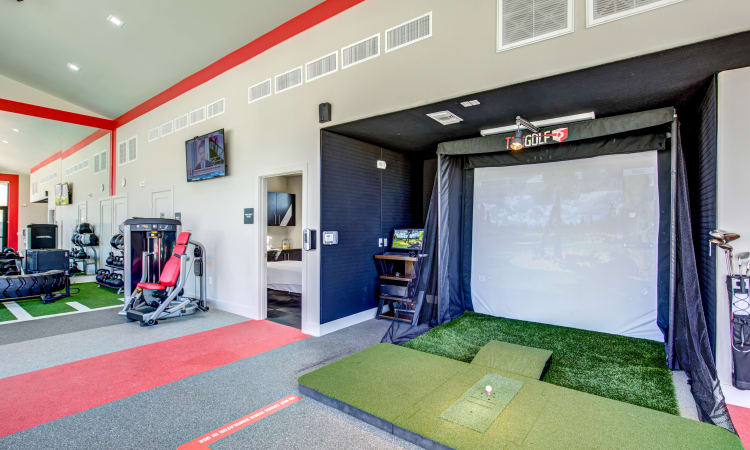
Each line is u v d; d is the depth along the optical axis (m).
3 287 6.01
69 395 2.98
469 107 3.56
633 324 4.28
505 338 4.26
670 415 2.42
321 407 2.74
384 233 5.58
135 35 5.59
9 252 8.16
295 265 7.55
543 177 4.90
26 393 3.02
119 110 8.34
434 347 3.98
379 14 3.80
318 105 4.38
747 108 2.64
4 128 9.96
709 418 2.43
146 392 3.02
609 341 4.13
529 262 5.01
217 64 5.89
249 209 5.41
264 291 5.41
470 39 3.18
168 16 5.01
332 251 4.66
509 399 2.63
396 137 4.84
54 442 2.34
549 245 4.85
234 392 3.01
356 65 4.00
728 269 2.72
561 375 3.24
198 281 6.38
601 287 4.48
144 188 7.68
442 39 3.34
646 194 4.18
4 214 15.30
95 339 4.43
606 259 4.44
